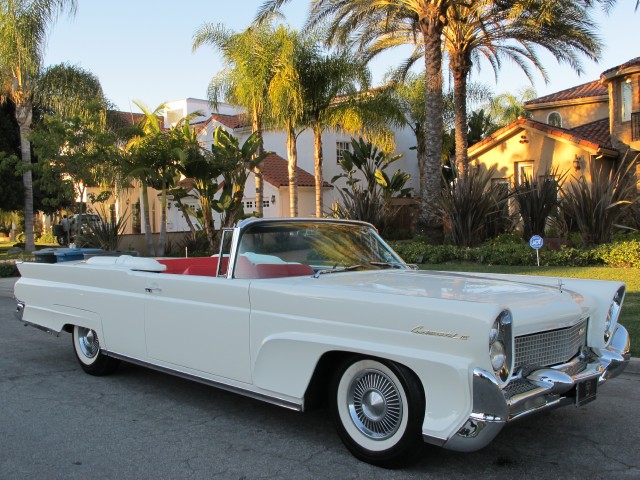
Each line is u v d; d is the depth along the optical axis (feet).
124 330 17.07
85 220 64.85
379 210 57.88
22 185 77.56
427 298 11.25
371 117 70.85
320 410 16.02
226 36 63.36
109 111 68.03
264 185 85.51
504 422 10.21
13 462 12.76
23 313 21.24
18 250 73.67
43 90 65.72
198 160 57.47
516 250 44.68
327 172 94.17
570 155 67.00
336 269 15.66
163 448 13.46
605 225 45.11
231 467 12.37
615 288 14.29
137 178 60.29
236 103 66.33
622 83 67.41
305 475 11.89
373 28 65.05
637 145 65.41
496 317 10.30
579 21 57.77
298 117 66.64
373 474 11.83
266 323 13.25
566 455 12.75
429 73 54.29
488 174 53.06
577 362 12.76
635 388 17.62
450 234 52.42
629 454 12.79
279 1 58.59
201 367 14.79
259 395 13.57
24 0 60.34
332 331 12.21
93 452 13.28
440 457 12.64
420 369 10.89
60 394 17.81
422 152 96.22
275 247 15.43
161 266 17.20
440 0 52.60
